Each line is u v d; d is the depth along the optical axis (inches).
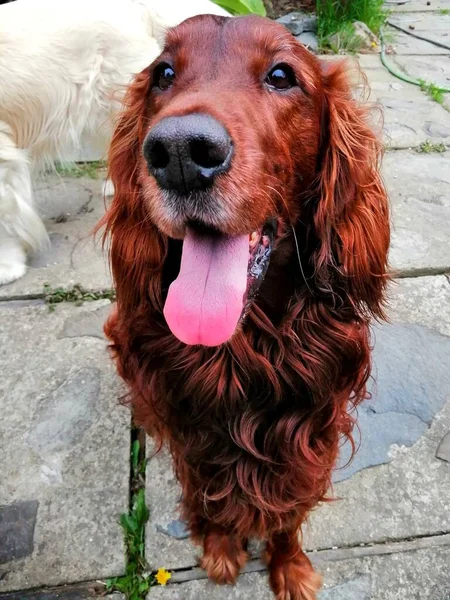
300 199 12.6
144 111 13.0
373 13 54.6
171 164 9.5
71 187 30.1
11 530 15.8
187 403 13.4
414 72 45.3
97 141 26.3
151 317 13.3
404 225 27.0
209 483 14.0
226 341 11.3
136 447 18.0
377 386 19.6
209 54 11.5
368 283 13.1
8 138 23.3
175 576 15.1
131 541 15.6
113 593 14.7
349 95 13.3
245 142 10.0
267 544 15.4
